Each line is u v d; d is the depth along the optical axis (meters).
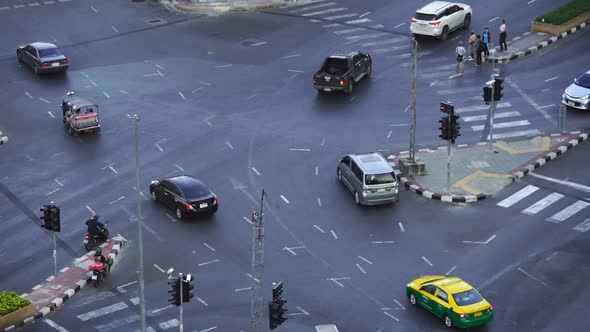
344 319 41.25
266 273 44.91
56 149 58.47
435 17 70.75
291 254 46.56
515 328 40.22
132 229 49.31
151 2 82.69
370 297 42.84
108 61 71.06
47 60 68.12
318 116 61.44
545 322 40.56
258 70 68.62
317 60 69.75
